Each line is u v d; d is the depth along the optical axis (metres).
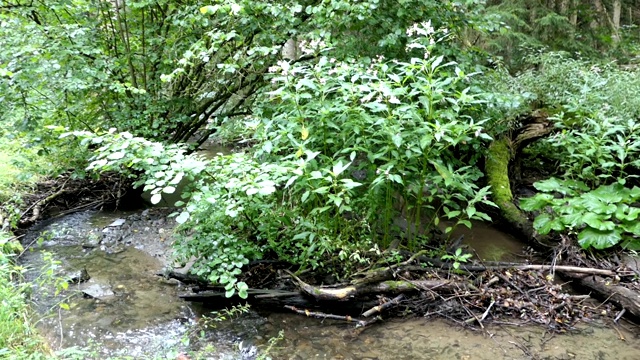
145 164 3.09
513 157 5.80
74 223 5.08
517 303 3.43
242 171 3.05
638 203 4.68
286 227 3.69
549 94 6.20
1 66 4.14
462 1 4.71
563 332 3.20
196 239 3.53
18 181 5.39
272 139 3.64
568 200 4.41
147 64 5.34
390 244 3.87
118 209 5.56
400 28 4.48
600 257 4.00
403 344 3.06
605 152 4.62
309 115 3.69
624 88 5.66
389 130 3.43
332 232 3.73
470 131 3.82
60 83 4.38
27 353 2.65
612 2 9.47
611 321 3.33
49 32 4.50
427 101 3.58
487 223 5.05
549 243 4.32
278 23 4.52
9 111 4.43
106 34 5.22
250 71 4.90
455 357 2.93
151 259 4.27
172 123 5.32
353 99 3.70
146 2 4.75
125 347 2.99
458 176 3.64
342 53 4.45
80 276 3.84
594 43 9.27
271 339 2.97
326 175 3.52
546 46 8.27
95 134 3.14
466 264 3.86
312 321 3.32
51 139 4.75
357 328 3.24
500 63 6.46
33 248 4.47
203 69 5.25
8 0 4.78
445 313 3.37
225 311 3.39
